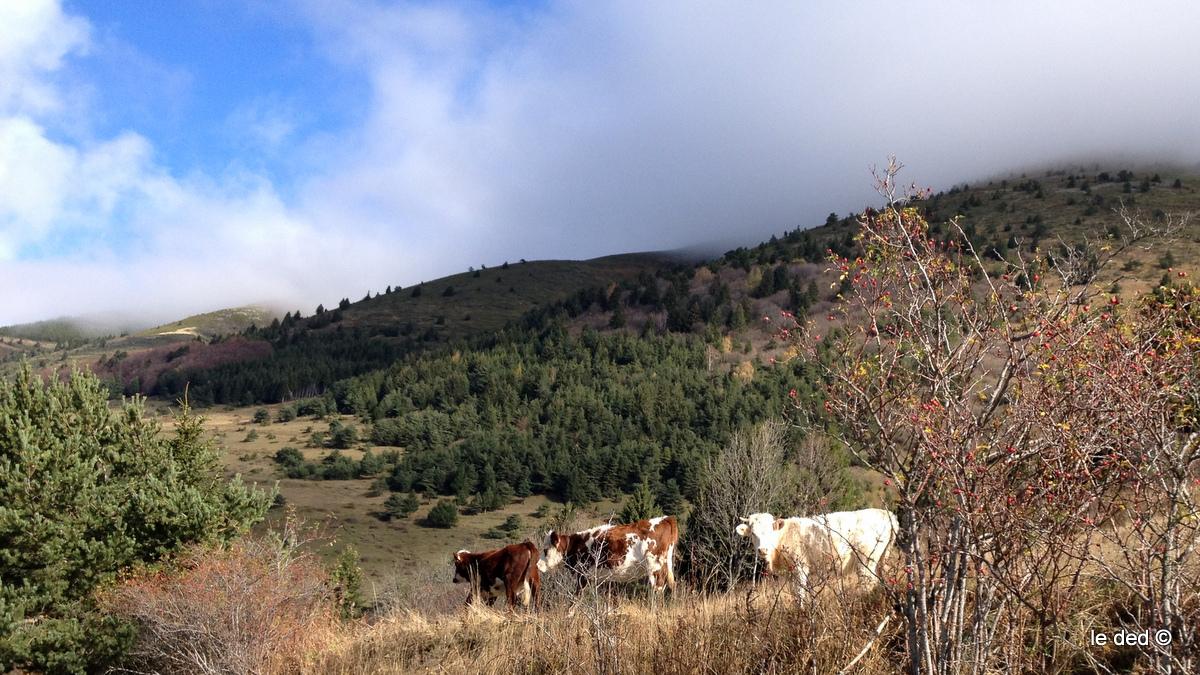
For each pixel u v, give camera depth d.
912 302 4.36
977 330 4.23
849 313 4.59
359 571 21.86
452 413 118.69
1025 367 4.10
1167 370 3.93
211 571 11.13
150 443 16.08
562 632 7.52
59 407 15.02
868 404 4.34
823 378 4.62
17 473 13.62
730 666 5.96
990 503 4.06
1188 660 3.99
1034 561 4.26
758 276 138.38
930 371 4.27
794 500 16.31
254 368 184.00
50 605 13.46
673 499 61.75
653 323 139.75
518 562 11.04
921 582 4.34
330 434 117.44
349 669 8.98
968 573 4.86
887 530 8.23
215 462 17.08
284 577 11.63
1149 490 4.03
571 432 102.69
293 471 95.69
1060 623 4.84
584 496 78.31
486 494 79.56
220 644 10.41
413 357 154.50
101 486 14.62
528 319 165.00
